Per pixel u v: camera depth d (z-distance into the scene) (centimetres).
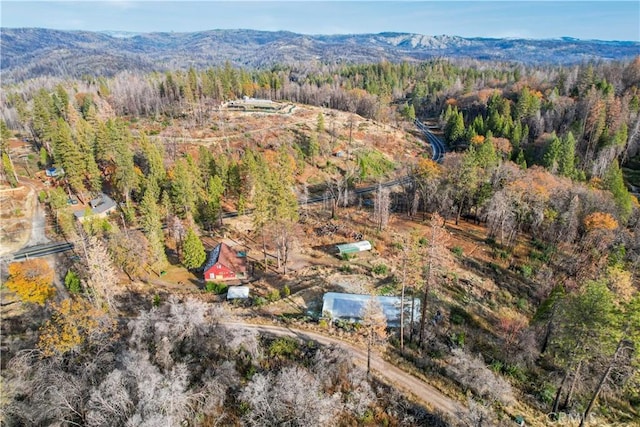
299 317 5072
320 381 3800
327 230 7756
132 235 6431
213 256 6594
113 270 5756
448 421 3547
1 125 10419
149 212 6688
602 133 10519
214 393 3584
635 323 3075
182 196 7356
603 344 3238
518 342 4659
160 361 3734
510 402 3831
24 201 8394
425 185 8100
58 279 6019
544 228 6838
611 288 4288
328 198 9612
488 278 6075
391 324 4866
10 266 5362
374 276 6041
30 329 4756
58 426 3123
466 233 7431
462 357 4212
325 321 4859
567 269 5906
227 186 9075
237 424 3447
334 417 3491
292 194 7788
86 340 3947
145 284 6169
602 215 5981
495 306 5516
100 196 8625
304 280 6088
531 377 4219
